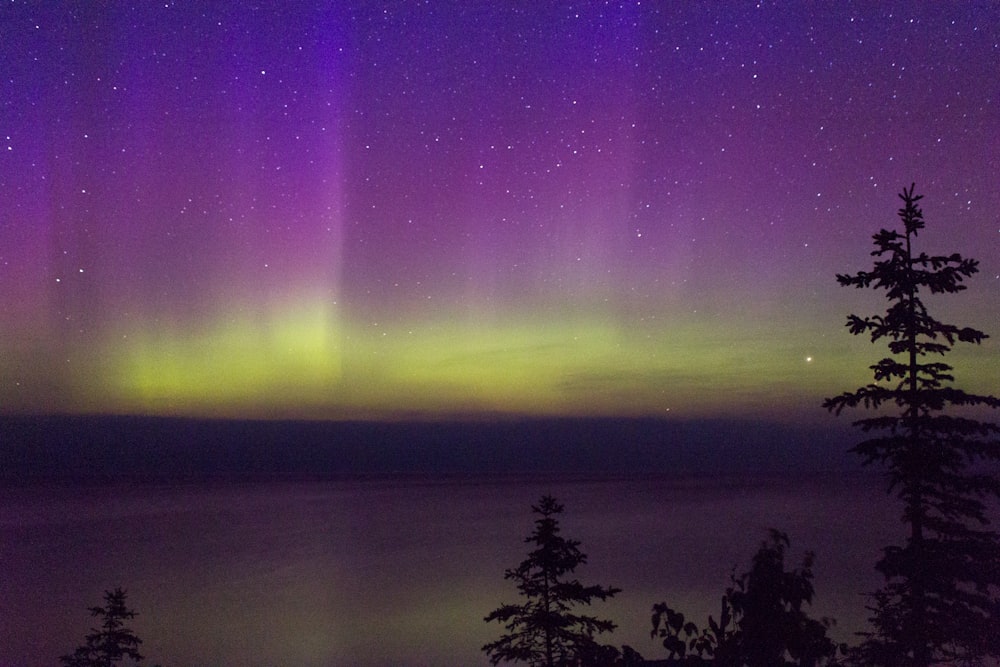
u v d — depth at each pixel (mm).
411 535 117938
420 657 43625
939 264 7062
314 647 46969
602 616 49688
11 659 43625
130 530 129625
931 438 6934
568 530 111938
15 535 122125
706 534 100125
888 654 6734
